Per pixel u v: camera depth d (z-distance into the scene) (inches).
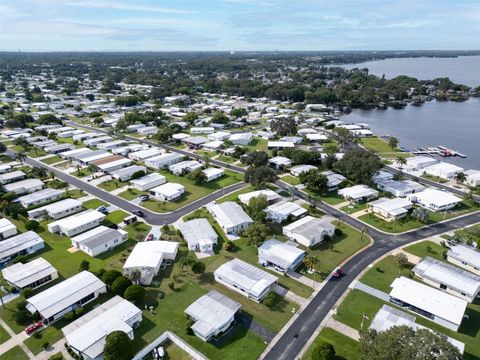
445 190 5398.6
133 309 2765.7
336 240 3971.5
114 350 2293.3
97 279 3144.7
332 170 6107.3
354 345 2513.5
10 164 6304.1
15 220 4424.2
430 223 4350.4
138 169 5905.5
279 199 4980.3
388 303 2970.0
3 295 3063.5
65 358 2425.0
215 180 5762.8
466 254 3545.8
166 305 2942.9
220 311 2748.5
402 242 3924.7
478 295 3073.3
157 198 5064.0
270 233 4128.9
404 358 1886.1
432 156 7421.3
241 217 4293.8
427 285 3208.7
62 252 3742.6
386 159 6968.5
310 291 3115.2
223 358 2420.0
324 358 2262.6
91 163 6112.2
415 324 2618.1
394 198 5029.5
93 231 3961.6
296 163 6358.3
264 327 2701.8
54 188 5339.6
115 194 5177.2
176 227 4244.6
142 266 3321.9
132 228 4220.0
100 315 2699.3
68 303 2844.5
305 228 3996.1
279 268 3385.8
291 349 2498.8
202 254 3703.3
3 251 3590.1
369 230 4195.4
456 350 1946.4
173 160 6481.3
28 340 2576.3
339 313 2837.1
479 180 5497.1
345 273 3371.1
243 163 6525.6
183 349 2509.8
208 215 4564.5
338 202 4950.8
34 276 3196.4
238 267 3324.3
